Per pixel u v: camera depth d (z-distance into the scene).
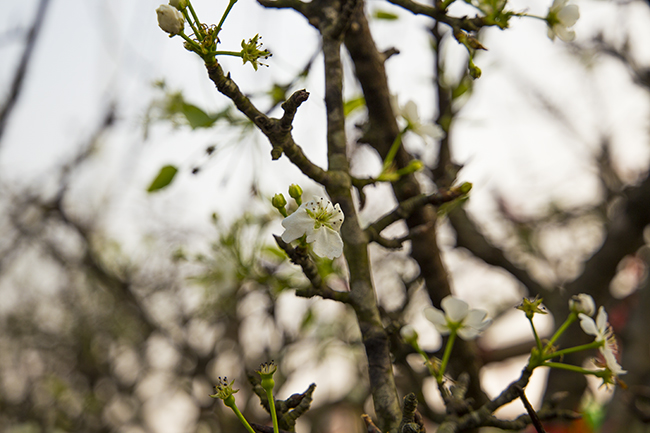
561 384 0.93
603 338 0.55
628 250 0.95
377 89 0.68
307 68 0.71
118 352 2.22
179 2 0.51
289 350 1.28
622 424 0.90
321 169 0.55
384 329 0.55
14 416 2.32
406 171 0.65
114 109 1.07
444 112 0.87
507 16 0.58
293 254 0.54
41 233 1.82
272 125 0.53
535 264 1.83
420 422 0.49
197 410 1.64
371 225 0.57
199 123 0.71
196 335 1.63
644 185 0.94
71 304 2.30
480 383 0.75
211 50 0.51
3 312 2.53
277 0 0.61
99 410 2.17
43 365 2.48
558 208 1.98
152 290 1.70
